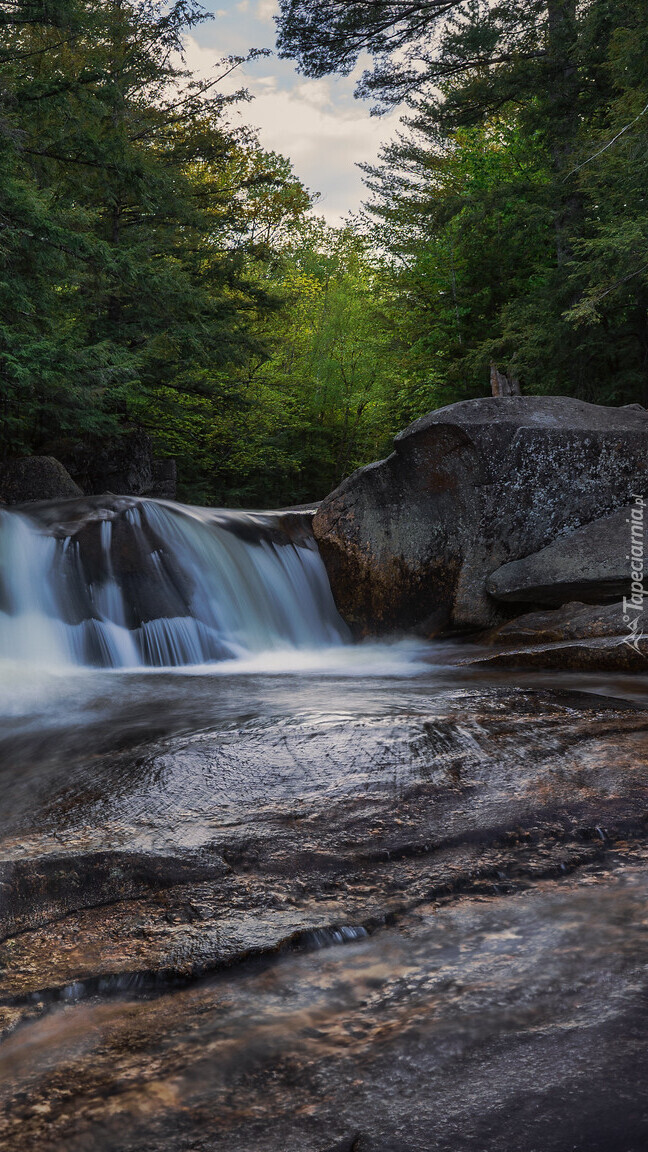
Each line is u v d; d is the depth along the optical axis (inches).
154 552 378.6
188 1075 61.7
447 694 213.8
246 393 975.6
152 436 930.1
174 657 356.8
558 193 770.8
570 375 793.6
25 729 193.2
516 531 386.3
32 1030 70.9
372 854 107.3
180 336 725.3
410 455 400.2
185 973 79.1
